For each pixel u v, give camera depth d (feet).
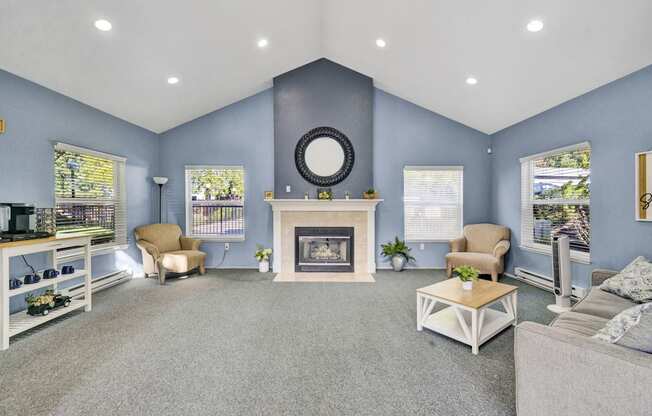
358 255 16.62
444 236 17.47
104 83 11.75
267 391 6.19
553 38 9.26
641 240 9.32
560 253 10.68
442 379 6.57
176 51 11.42
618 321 4.90
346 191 16.74
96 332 8.93
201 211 17.51
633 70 9.39
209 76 13.91
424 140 17.46
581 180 11.78
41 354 7.63
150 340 8.43
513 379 6.57
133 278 15.20
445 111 16.78
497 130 16.57
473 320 7.62
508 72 11.62
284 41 13.66
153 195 16.89
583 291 11.08
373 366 7.10
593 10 7.90
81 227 12.70
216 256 17.48
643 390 3.79
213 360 7.37
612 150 10.19
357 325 9.45
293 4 11.46
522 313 10.36
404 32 11.82
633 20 7.75
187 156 17.39
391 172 17.44
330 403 5.83
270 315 10.28
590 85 10.66
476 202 17.42
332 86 16.71
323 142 16.69
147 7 9.02
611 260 10.26
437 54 12.26
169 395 6.06
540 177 13.94
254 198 17.47
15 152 9.84
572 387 4.38
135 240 15.49
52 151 11.13
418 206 17.48
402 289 13.34
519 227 15.05
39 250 9.02
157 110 15.03
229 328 9.23
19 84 9.93
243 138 17.40
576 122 11.64
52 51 9.41
